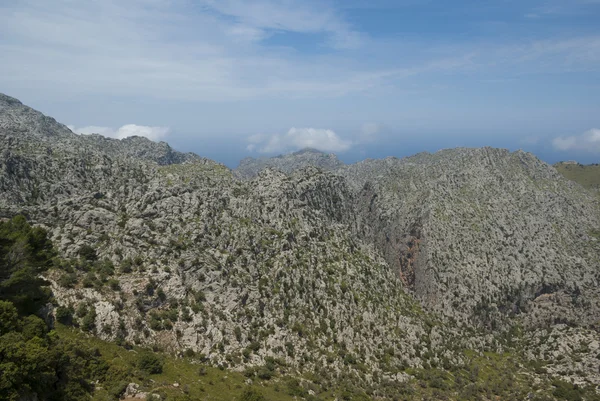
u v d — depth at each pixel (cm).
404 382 13688
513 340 19900
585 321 19988
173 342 10494
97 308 9725
